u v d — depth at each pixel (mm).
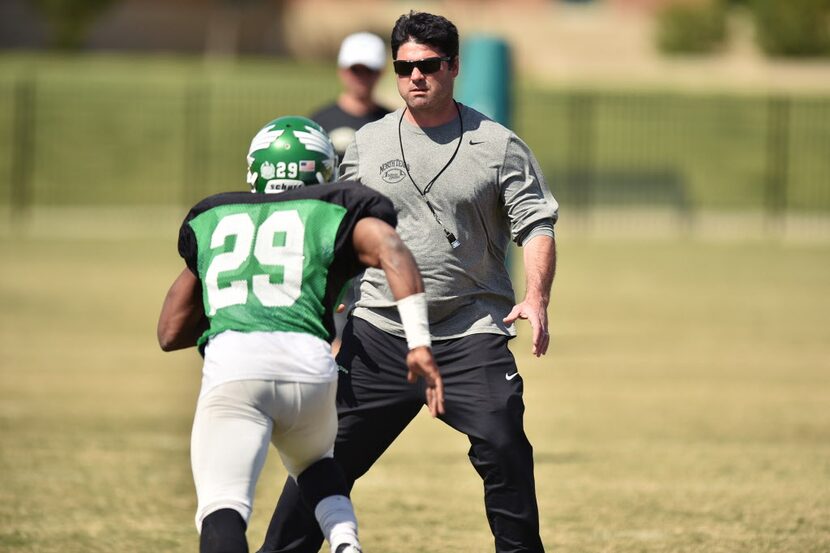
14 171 115812
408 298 15523
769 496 26438
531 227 18234
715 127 128500
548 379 42062
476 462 17922
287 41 171125
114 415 35438
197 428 15336
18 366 43531
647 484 27516
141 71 142625
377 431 18562
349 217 15930
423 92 18141
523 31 158500
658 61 152875
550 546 22438
